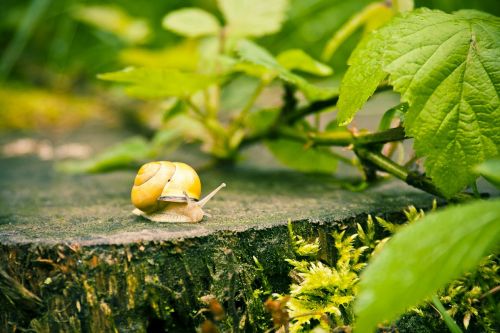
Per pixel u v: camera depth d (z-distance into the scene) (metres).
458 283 0.29
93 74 0.81
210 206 0.32
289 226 0.29
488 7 0.53
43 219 0.31
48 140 0.54
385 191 0.33
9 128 0.58
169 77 0.34
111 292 0.28
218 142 0.41
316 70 0.35
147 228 0.29
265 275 0.29
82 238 0.28
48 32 0.87
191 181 0.30
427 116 0.27
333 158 0.37
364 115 0.49
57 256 0.28
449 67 0.27
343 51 0.66
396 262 0.24
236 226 0.29
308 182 0.36
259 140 0.38
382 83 0.32
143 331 0.28
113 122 0.64
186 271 0.28
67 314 0.28
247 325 0.28
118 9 0.74
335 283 0.28
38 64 0.83
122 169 0.42
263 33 0.38
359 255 0.29
